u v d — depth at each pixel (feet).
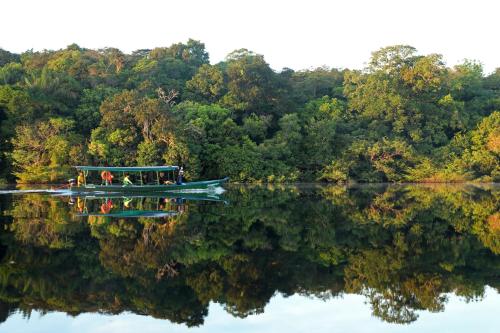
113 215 89.71
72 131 191.52
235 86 233.96
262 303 39.19
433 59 249.34
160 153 187.01
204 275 47.21
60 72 226.17
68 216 87.35
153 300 39.63
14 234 67.21
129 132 187.62
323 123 227.40
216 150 207.62
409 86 254.68
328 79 300.81
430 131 245.45
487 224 83.30
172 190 150.51
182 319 35.47
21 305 37.96
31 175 174.60
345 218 90.53
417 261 54.13
